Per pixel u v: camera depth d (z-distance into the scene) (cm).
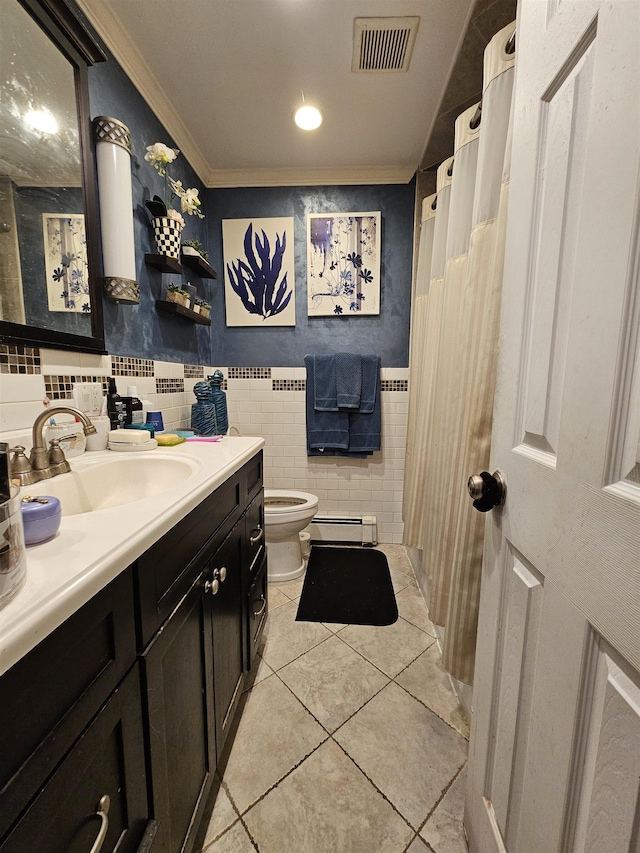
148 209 145
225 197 218
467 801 81
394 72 142
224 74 143
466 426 106
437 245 152
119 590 49
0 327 81
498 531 68
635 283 37
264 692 122
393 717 113
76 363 107
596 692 42
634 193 36
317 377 221
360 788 93
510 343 65
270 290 224
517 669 60
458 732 108
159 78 144
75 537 52
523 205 60
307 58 136
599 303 41
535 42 57
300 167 207
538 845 52
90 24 112
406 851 81
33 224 90
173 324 171
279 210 218
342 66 140
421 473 169
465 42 127
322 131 177
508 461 64
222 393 200
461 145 117
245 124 172
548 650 51
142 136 141
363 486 236
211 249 221
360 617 163
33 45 88
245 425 235
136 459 104
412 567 209
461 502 101
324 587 187
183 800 70
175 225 149
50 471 82
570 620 46
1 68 81
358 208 217
